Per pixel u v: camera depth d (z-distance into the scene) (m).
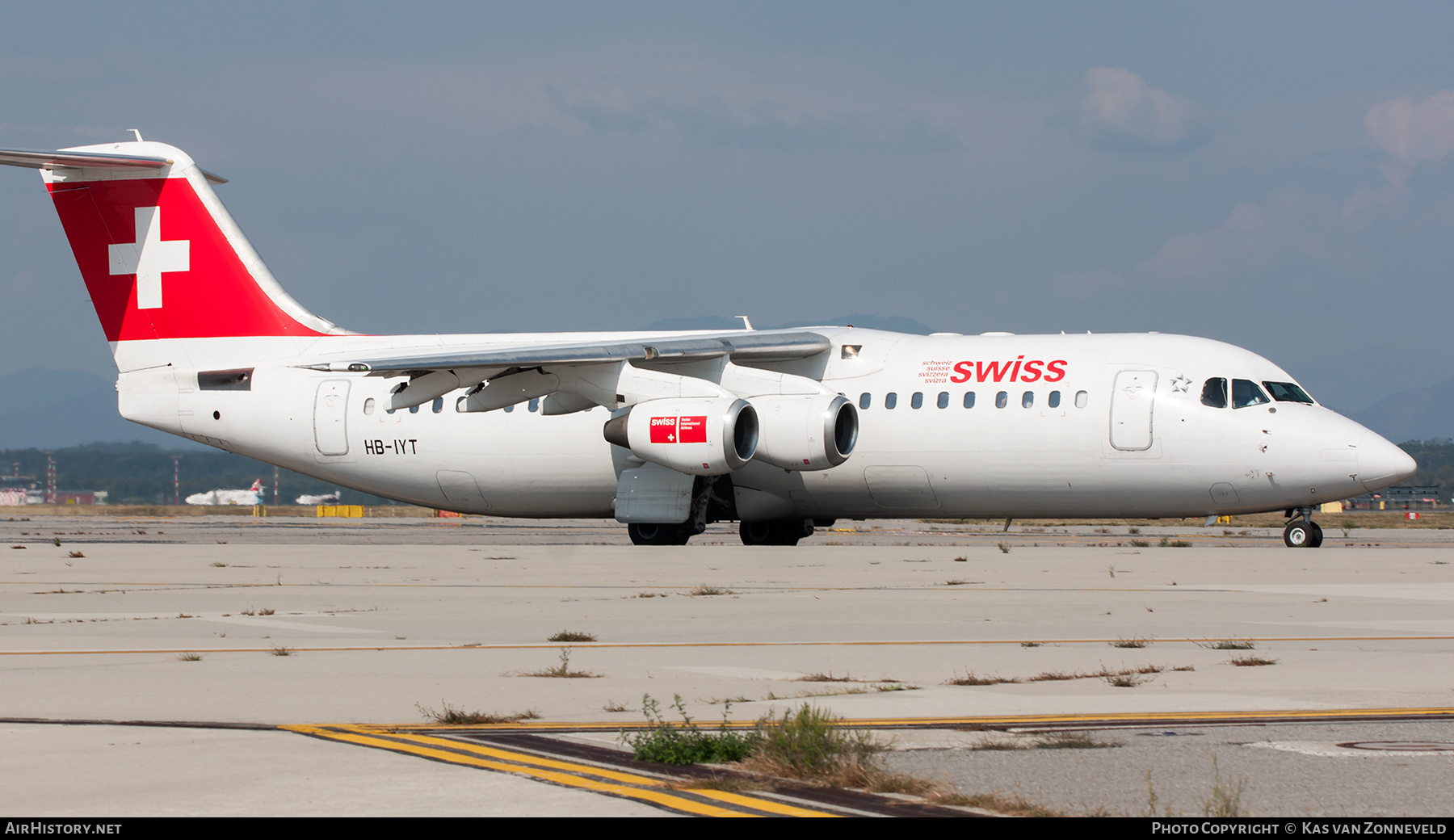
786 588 65.00
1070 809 21.67
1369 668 37.50
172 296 117.44
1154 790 22.97
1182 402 94.12
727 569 77.31
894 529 159.62
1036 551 94.94
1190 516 97.62
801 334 104.88
